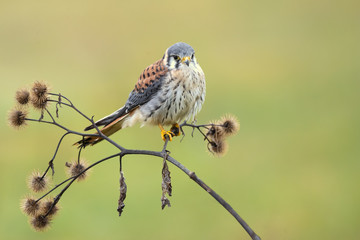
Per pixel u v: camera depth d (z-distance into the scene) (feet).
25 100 20.07
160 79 25.91
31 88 19.94
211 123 21.74
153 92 26.09
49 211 19.63
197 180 17.13
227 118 21.38
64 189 19.30
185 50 25.88
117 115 27.07
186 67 25.71
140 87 26.53
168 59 26.13
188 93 25.88
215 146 21.33
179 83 25.68
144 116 26.50
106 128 26.43
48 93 19.81
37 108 19.81
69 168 20.77
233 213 16.56
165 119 26.43
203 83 26.35
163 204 18.54
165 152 18.26
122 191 18.95
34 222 19.79
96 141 24.43
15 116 19.88
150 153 18.49
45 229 19.90
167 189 18.47
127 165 40.78
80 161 20.88
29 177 20.39
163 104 25.99
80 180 20.71
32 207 19.75
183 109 26.23
